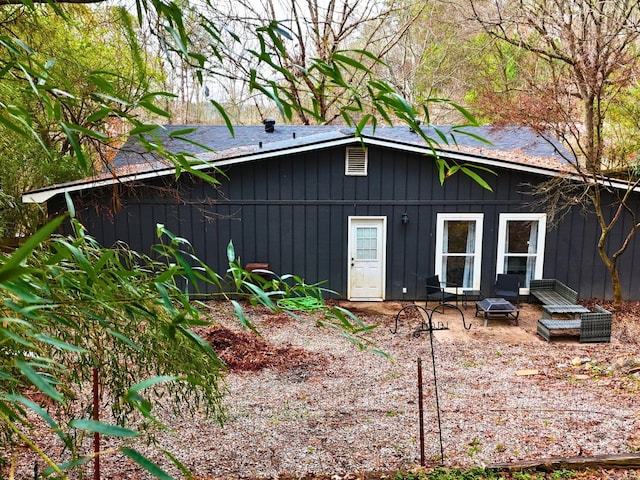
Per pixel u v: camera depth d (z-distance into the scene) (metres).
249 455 4.15
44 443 4.14
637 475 3.68
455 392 5.52
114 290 1.33
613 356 6.63
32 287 0.95
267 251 9.52
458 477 3.69
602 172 9.13
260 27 1.29
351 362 6.57
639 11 9.92
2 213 2.54
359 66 1.29
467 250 9.55
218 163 8.85
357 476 3.79
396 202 9.39
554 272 9.46
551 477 3.68
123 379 2.28
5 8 3.24
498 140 10.98
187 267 1.29
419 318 8.59
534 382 5.77
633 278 9.34
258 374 6.14
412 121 1.27
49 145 4.53
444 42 15.92
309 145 8.83
